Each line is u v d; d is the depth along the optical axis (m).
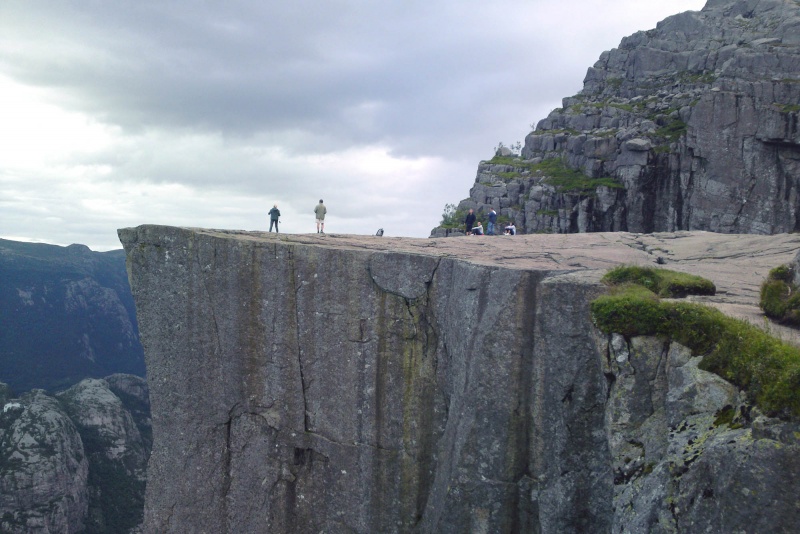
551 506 14.67
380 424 20.14
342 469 20.64
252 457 22.09
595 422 14.31
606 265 20.45
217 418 22.59
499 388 15.95
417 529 19.19
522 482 15.65
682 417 10.65
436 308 19.36
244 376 22.14
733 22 85.81
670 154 67.31
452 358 18.31
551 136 84.75
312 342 21.14
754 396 9.56
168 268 23.33
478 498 16.05
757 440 9.00
